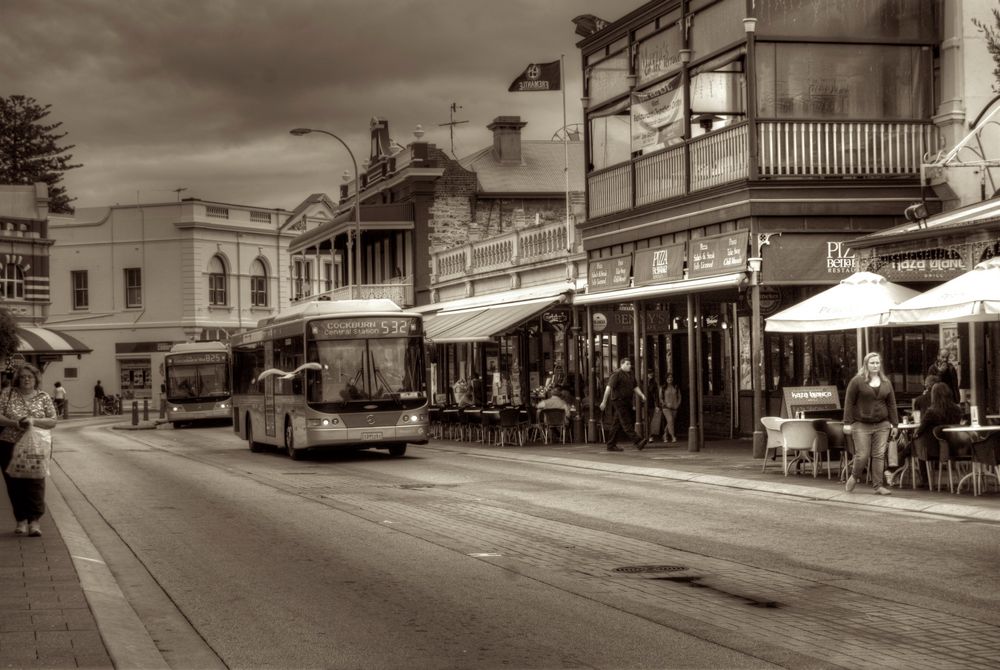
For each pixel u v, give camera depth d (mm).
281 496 20359
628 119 33094
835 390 23203
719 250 26797
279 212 88312
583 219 36656
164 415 59844
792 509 16938
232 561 13211
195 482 23703
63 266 84688
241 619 10055
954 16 26438
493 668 8148
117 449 36969
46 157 98062
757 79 26531
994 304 17812
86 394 83938
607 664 8164
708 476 21562
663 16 30281
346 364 28781
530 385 42250
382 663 8383
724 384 32000
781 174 25938
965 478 17656
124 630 9258
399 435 28828
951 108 26344
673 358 33875
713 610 9898
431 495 19922
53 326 84250
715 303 32125
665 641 8812
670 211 29375
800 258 25766
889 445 18953
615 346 36750
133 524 16781
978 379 23484
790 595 10477
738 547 13336
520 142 58844
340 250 69375
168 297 82500
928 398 20109
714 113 28969
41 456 14523
